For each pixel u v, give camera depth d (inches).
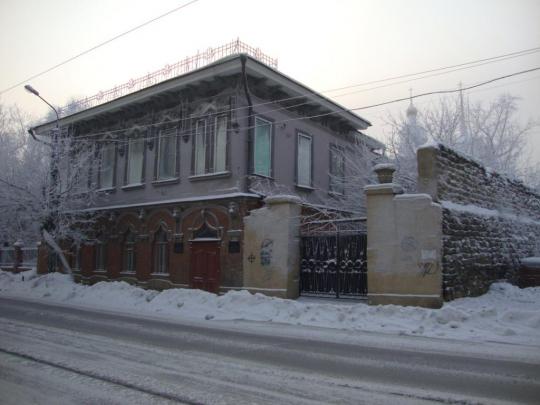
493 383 253.8
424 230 502.9
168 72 792.3
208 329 446.9
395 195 528.4
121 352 329.7
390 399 224.4
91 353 325.4
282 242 597.6
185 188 754.2
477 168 617.9
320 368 286.2
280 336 406.3
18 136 1059.3
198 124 753.6
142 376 264.2
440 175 526.9
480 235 581.6
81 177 894.4
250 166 695.1
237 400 221.6
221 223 686.5
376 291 520.1
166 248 774.5
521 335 396.2
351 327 451.5
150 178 817.5
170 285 746.8
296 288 599.2
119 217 858.8
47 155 965.8
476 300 519.8
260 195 679.1
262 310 535.8
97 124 938.7
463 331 411.8
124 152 882.1
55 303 694.5
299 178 807.1
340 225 603.8
